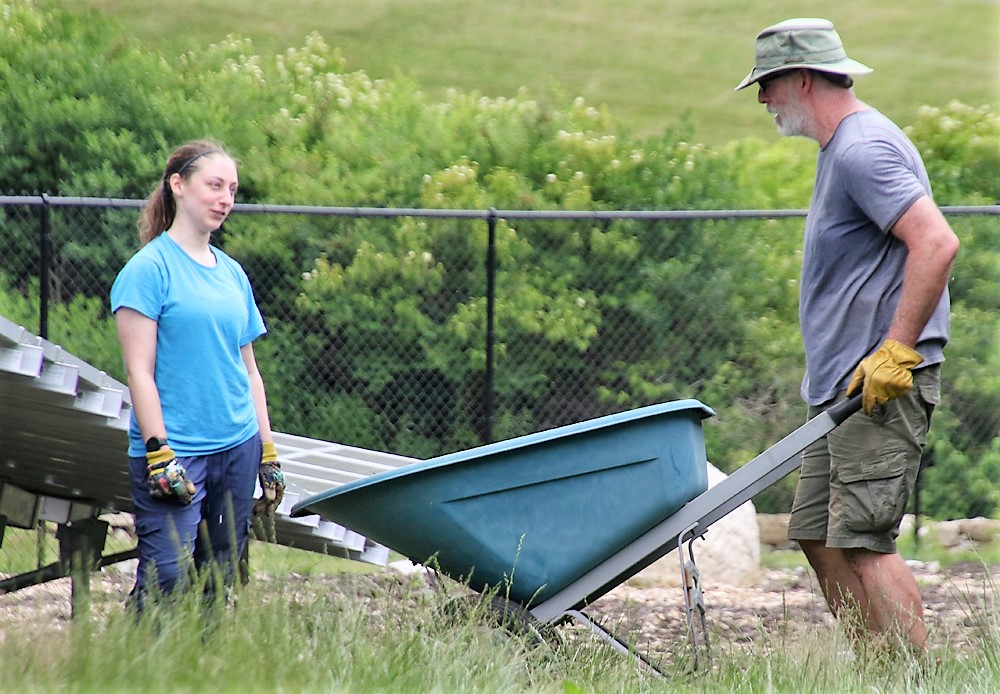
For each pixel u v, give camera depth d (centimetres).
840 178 1666
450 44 7031
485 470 1559
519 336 3575
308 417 3584
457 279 3619
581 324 3550
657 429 1584
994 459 3294
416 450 3603
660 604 2541
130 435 1611
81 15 5569
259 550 2083
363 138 4269
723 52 7162
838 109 1706
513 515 1579
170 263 1589
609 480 1582
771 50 1722
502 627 1572
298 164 4166
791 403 3453
